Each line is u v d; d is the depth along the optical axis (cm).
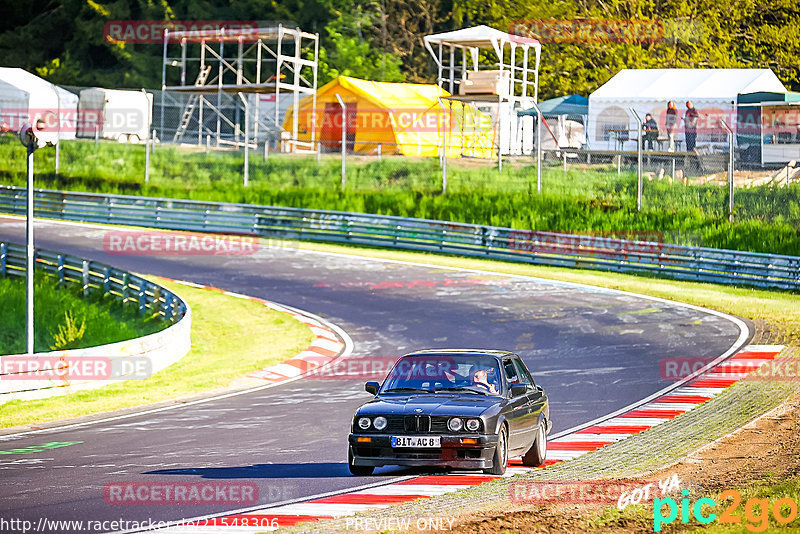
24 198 10988
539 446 3077
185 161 11825
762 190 9700
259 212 9875
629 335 5972
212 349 6069
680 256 8088
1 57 18000
